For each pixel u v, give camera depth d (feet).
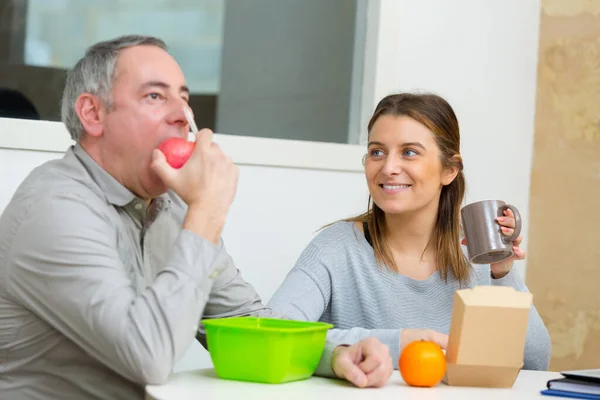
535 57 11.30
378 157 6.99
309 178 9.80
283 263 9.65
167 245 5.72
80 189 5.22
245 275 9.41
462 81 10.81
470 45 10.85
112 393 5.21
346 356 5.12
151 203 5.76
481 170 10.97
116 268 4.97
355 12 10.42
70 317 4.91
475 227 6.39
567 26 11.27
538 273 11.32
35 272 4.99
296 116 10.08
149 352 4.71
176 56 9.53
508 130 11.14
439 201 7.24
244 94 9.80
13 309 5.17
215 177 5.08
